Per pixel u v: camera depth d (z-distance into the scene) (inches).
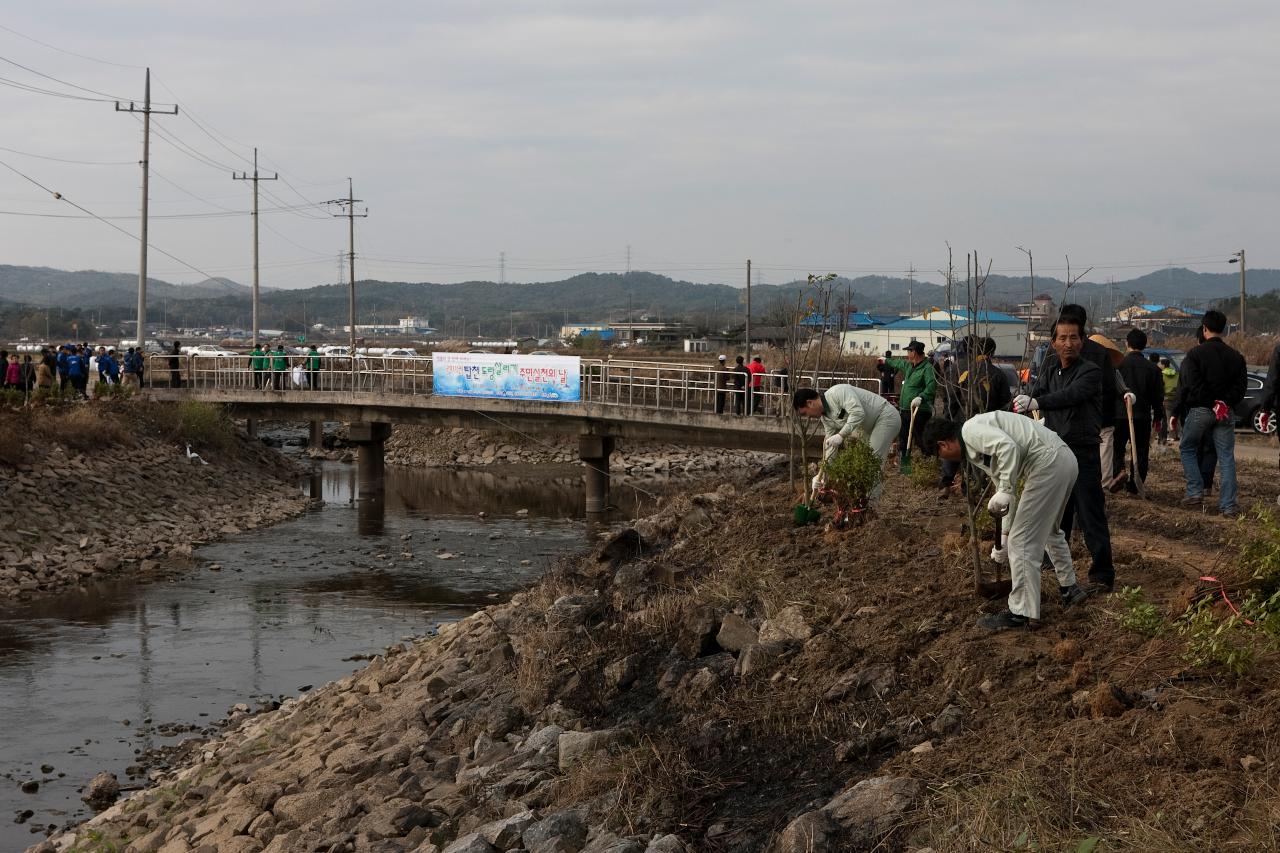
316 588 858.8
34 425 1179.9
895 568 392.8
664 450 1823.3
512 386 1336.1
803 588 387.2
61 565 914.7
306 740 459.2
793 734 281.6
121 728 549.6
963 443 303.7
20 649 688.4
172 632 729.6
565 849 262.5
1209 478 529.3
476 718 387.5
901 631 316.8
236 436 1577.3
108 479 1155.3
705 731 297.6
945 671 285.3
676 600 412.2
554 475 1652.3
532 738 345.7
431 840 299.4
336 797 361.4
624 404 1255.5
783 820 242.7
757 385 1242.0
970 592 336.8
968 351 462.0
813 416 479.5
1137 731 229.3
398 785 352.2
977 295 429.7
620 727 326.0
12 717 565.0
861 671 295.9
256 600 818.8
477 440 1884.8
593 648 404.5
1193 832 193.2
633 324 5123.0
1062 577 318.0
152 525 1082.1
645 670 373.7
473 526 1170.0
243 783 424.2
